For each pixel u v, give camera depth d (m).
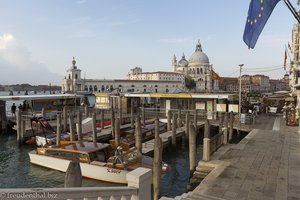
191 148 14.62
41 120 26.59
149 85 131.25
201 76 154.50
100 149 17.06
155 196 11.63
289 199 8.28
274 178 10.31
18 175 17.41
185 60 182.75
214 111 31.34
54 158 17.50
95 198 4.21
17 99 32.41
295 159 13.31
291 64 35.19
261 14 7.07
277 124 27.58
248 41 7.33
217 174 10.88
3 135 30.23
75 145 17.97
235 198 8.38
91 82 128.50
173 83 138.00
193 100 33.69
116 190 4.62
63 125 28.33
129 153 16.52
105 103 42.03
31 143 25.20
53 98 36.31
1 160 20.81
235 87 151.12
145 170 5.45
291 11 6.63
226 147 16.44
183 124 29.45
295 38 36.62
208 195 8.59
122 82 128.62
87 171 15.75
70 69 135.62
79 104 40.06
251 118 28.23
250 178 10.33
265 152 14.91
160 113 35.59
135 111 38.72
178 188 15.47
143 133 24.27
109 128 28.66
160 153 11.65
